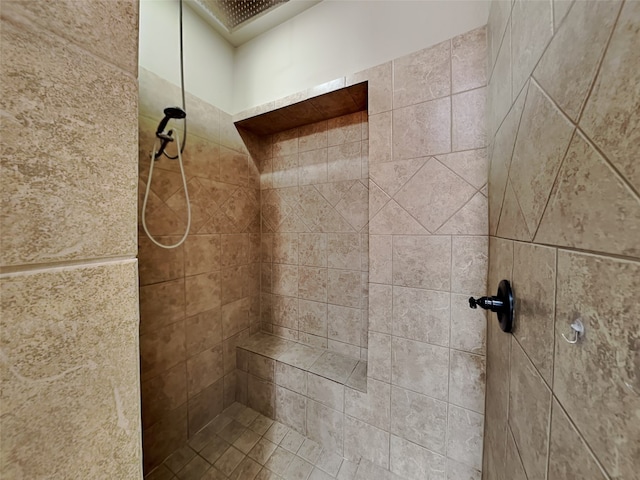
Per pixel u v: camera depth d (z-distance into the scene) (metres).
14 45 0.18
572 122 0.29
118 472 0.25
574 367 0.28
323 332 1.48
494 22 0.72
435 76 0.94
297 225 1.56
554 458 0.32
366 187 1.34
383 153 1.04
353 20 1.10
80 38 0.22
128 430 0.26
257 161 1.66
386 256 1.04
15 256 0.19
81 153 0.22
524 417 0.43
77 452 0.22
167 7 1.15
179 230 1.20
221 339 1.42
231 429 1.33
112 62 0.24
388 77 1.02
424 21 0.95
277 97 1.32
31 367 0.20
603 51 0.24
